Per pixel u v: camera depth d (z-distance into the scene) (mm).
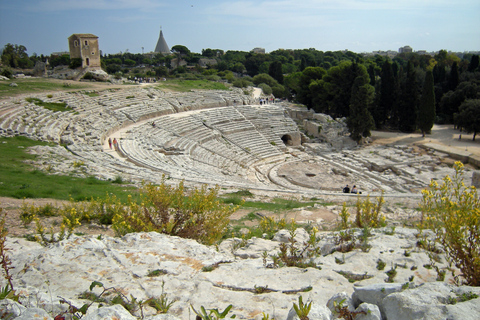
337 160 55875
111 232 13039
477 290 5023
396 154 54938
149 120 54844
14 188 17906
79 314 5430
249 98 79562
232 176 43312
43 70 82438
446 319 4500
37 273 7211
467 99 66938
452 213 7371
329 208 19906
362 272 7676
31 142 31812
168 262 8258
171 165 36344
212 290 6895
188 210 12047
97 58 74688
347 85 69188
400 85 75812
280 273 7863
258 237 13273
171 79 95188
